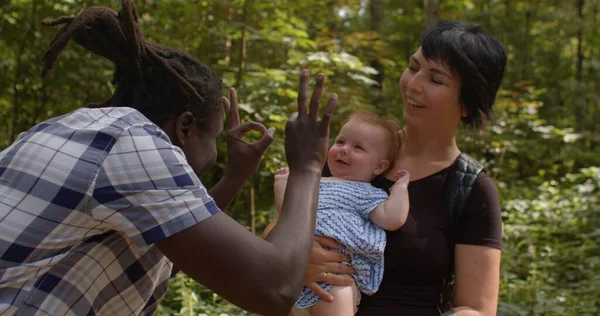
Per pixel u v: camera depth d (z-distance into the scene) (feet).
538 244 21.04
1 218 4.82
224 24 20.74
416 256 7.14
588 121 37.96
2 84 20.18
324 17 30.86
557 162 31.58
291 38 21.97
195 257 4.79
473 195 7.25
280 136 18.94
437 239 7.22
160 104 5.40
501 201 24.08
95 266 5.02
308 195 5.42
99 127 4.98
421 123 7.53
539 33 42.55
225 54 22.63
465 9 41.93
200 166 5.57
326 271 7.04
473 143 26.22
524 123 31.04
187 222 4.77
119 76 5.67
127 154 4.86
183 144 5.45
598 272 18.06
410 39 42.22
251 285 4.81
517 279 17.54
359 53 27.45
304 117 5.76
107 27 5.17
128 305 5.29
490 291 7.11
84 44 5.28
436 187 7.41
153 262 5.32
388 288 7.25
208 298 14.94
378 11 35.45
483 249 7.13
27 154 4.93
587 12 43.91
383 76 34.04
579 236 20.66
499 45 7.44
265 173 18.49
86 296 4.99
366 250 7.05
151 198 4.80
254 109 17.99
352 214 7.26
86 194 4.78
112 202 4.78
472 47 7.26
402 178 7.43
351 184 7.54
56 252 4.91
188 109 5.41
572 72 41.32
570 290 17.01
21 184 4.86
